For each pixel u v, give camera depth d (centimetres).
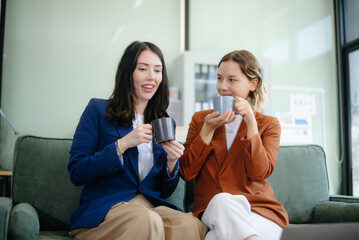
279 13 452
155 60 137
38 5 371
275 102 436
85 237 115
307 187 175
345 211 154
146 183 133
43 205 142
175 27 418
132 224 104
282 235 71
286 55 448
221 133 145
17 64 360
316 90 453
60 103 370
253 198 129
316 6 464
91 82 382
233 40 434
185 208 161
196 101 389
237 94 144
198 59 382
